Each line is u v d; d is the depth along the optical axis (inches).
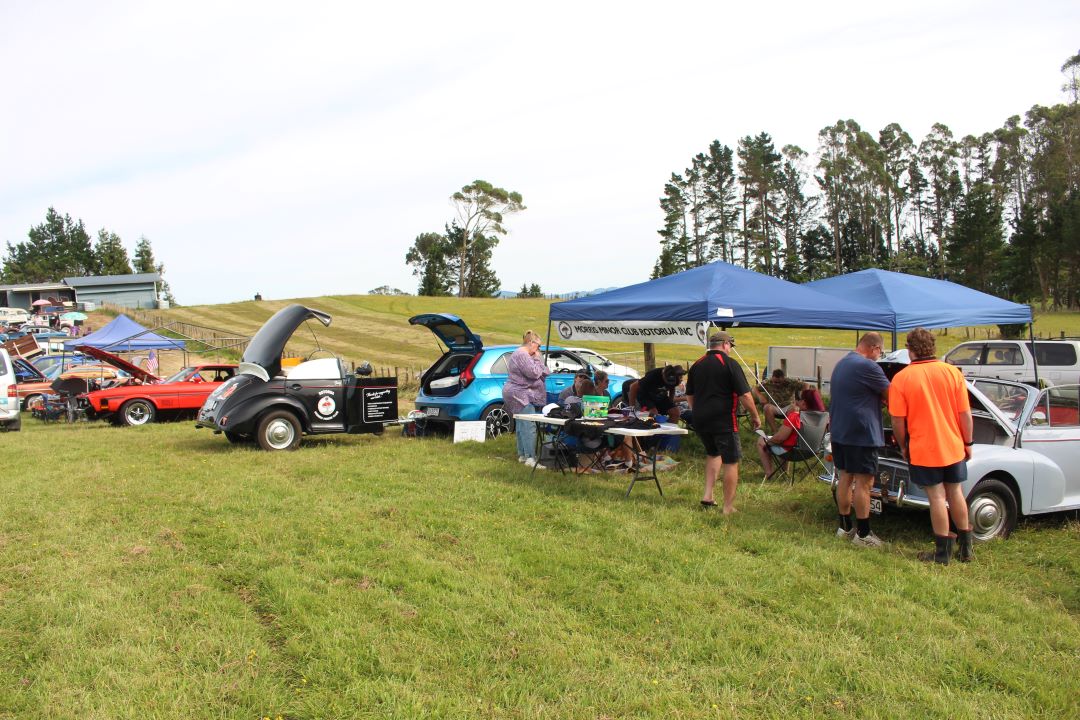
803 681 145.7
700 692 141.2
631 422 308.3
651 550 224.7
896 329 389.4
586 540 235.8
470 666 149.9
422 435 469.4
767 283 391.5
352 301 2874.0
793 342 1428.4
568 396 372.5
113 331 930.7
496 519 260.4
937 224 3034.0
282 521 257.1
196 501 289.4
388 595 186.9
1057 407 267.6
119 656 152.9
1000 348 623.5
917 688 143.3
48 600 181.5
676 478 336.2
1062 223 2381.9
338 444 445.4
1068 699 140.6
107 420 630.5
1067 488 260.2
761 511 276.5
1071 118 2615.7
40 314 1936.5
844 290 452.1
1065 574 213.0
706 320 344.2
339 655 151.9
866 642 164.2
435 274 3969.0
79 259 4704.7
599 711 133.7
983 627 172.6
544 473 341.4
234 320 2185.0
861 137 2888.8
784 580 200.8
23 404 762.8
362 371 441.4
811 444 310.3
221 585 195.6
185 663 149.3
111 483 328.5
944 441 217.3
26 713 131.3
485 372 449.4
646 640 164.2
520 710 132.9
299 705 133.8
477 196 4028.1
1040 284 2576.3
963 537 222.4
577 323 415.5
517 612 176.9
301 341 1660.9
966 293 458.0
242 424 416.2
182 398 612.1
